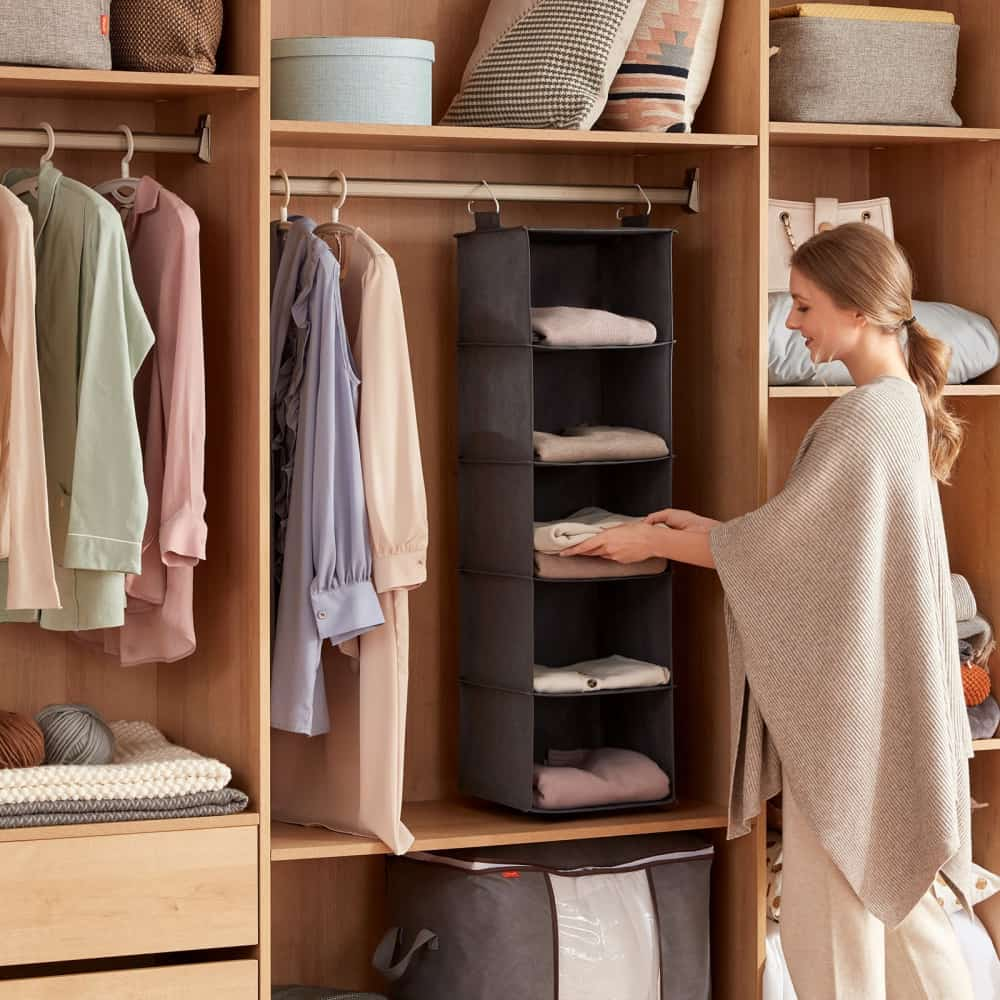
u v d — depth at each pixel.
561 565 2.75
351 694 2.73
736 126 2.85
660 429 2.88
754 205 2.78
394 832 2.63
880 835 2.59
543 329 2.74
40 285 2.57
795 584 2.55
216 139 2.70
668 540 2.70
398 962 2.80
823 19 2.92
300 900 3.06
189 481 2.50
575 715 3.12
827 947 2.60
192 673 2.85
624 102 2.82
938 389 2.66
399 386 2.62
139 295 2.66
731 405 2.87
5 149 2.79
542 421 3.09
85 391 2.42
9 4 2.41
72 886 2.45
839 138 3.00
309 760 2.83
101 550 2.42
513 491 2.77
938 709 2.54
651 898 2.79
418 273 3.05
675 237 3.07
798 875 2.62
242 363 2.61
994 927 3.17
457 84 3.06
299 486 2.58
